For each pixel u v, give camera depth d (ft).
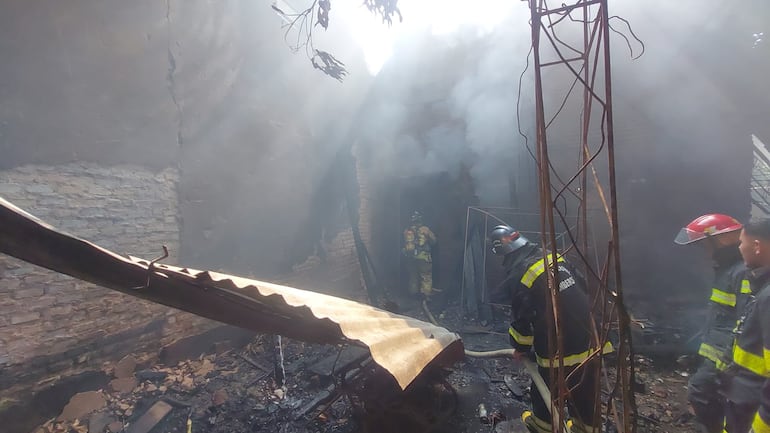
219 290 5.73
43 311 10.54
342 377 10.16
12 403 9.80
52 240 4.06
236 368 13.93
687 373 13.34
